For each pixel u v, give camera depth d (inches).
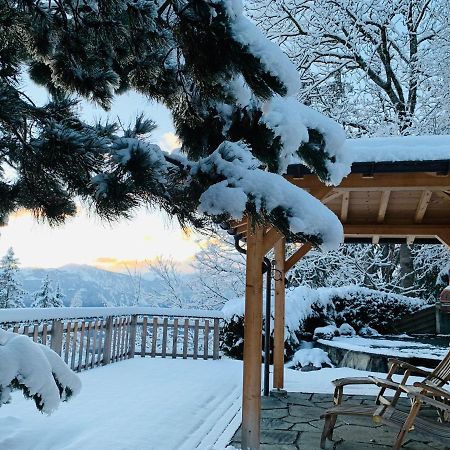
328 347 368.2
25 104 92.7
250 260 148.7
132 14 87.6
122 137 90.6
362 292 453.4
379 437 171.3
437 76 466.6
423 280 544.7
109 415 181.8
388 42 506.9
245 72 74.3
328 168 94.6
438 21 482.9
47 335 254.1
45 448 143.0
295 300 407.2
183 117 105.6
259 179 87.2
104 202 83.7
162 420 177.6
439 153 168.6
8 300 895.7
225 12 73.9
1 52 99.9
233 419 188.7
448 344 361.4
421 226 261.6
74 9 96.6
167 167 87.5
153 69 104.4
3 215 115.0
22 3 92.5
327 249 87.7
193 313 371.2
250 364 144.4
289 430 178.1
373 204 241.3
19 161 96.7
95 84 109.3
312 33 487.8
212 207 85.0
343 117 503.5
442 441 128.4
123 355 345.7
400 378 289.7
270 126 89.6
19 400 199.9
